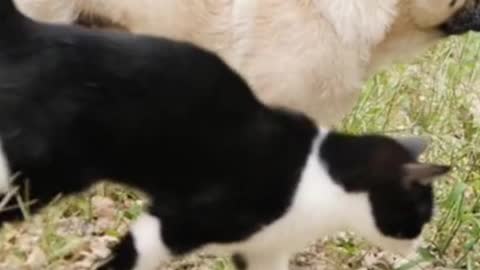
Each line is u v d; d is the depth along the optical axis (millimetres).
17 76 1525
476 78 2385
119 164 1591
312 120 1685
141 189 1612
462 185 1964
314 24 1800
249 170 1592
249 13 1812
